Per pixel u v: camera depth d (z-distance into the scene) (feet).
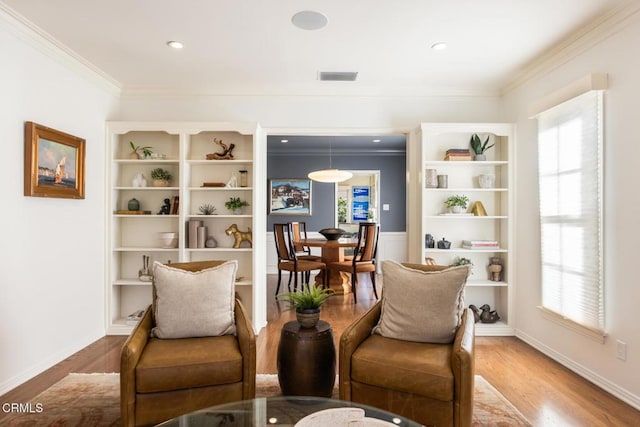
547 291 10.44
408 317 7.52
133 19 8.37
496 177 13.20
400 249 24.80
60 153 9.81
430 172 12.69
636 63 7.51
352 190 26.89
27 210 8.80
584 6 7.73
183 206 12.41
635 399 7.54
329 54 10.24
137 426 6.28
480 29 8.77
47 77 9.51
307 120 13.14
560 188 9.84
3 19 8.01
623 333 7.83
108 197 12.23
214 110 13.10
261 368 9.51
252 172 12.90
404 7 7.84
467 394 5.98
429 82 12.40
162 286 7.77
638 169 7.48
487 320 12.50
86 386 8.39
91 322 11.44
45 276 9.40
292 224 20.39
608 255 8.24
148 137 13.25
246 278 13.30
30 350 8.87
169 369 6.38
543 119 10.59
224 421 5.00
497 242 12.69
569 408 7.52
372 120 13.17
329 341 7.64
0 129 8.04
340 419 4.62
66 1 7.63
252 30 8.87
